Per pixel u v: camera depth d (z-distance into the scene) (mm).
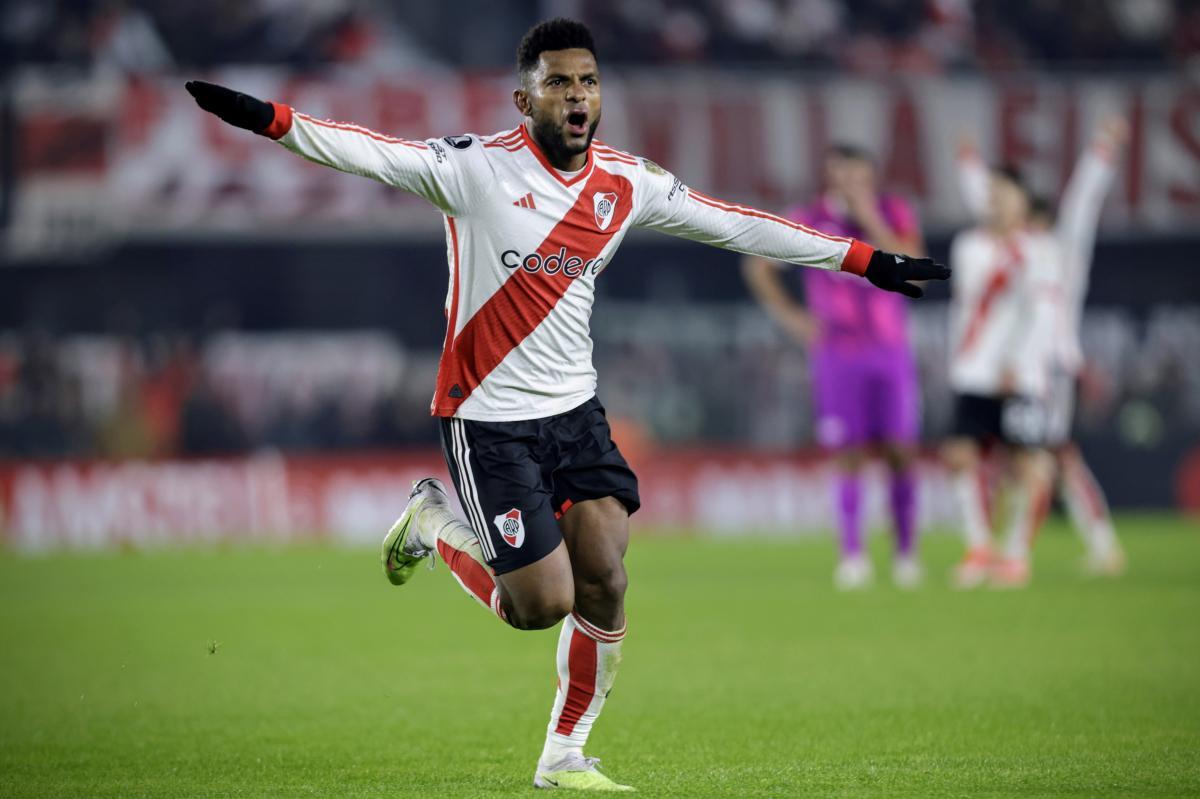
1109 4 91125
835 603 44312
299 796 19359
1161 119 81375
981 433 49688
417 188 18594
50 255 83250
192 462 76875
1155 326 88750
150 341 86062
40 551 72250
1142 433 86188
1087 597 44594
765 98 80062
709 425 85312
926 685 29297
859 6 91188
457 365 19406
